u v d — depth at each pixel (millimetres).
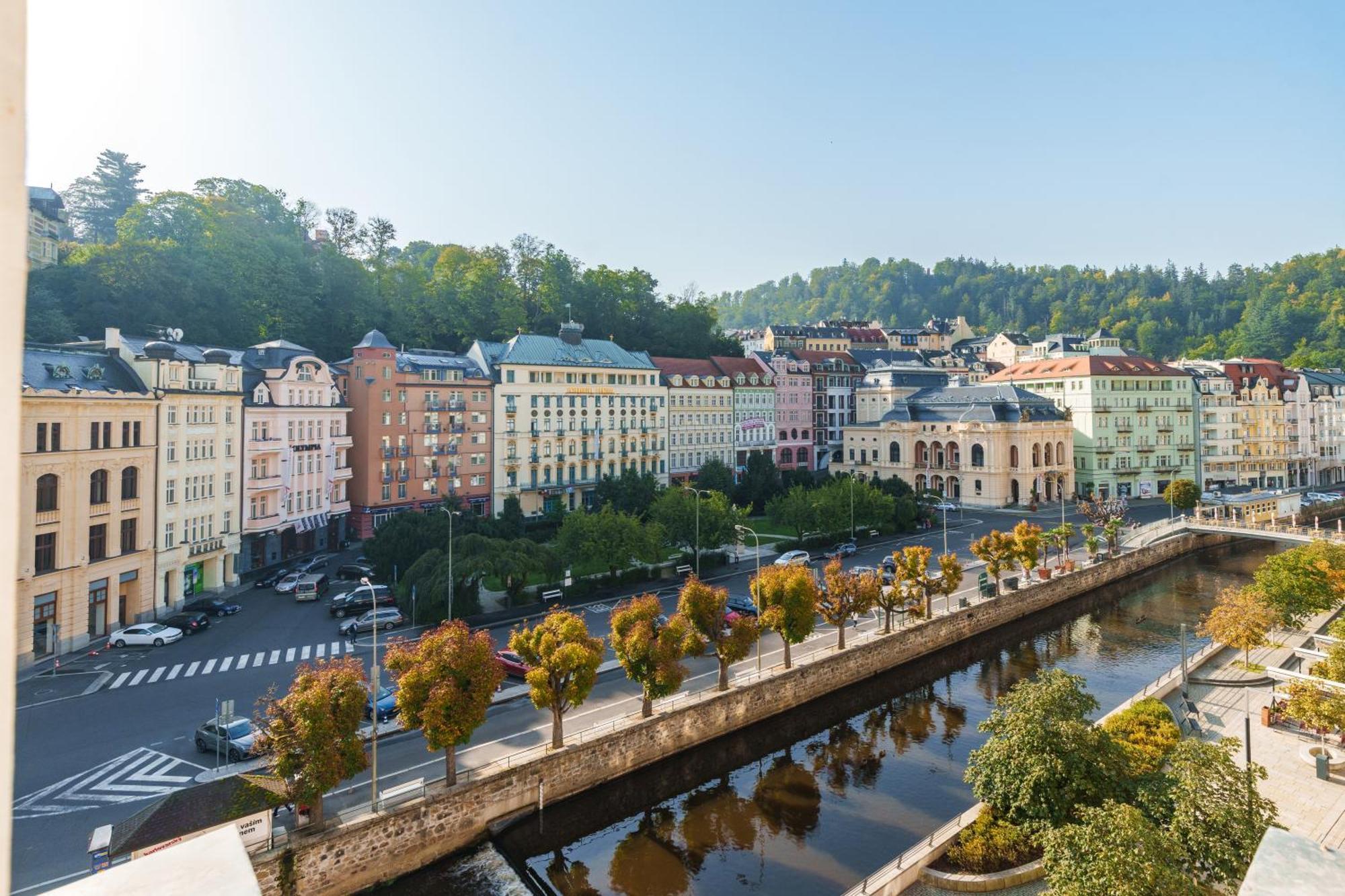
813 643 58438
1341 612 66938
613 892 33438
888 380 154750
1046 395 143500
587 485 110750
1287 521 115812
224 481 72062
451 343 121625
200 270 94562
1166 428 141375
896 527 104625
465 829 35219
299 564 82062
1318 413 154875
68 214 123438
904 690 55781
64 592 54625
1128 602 78375
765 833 37531
